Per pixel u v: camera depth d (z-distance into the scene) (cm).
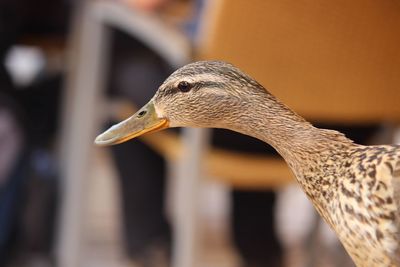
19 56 1096
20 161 847
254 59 637
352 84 649
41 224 895
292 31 632
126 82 798
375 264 455
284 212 1083
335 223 470
